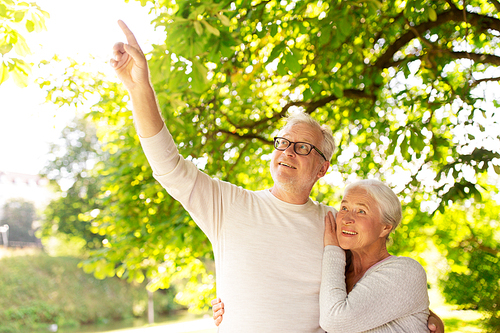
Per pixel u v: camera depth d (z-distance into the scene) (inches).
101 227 253.3
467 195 122.6
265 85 218.2
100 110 229.3
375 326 74.3
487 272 352.2
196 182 81.3
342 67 185.5
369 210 82.0
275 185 90.0
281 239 83.4
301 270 82.4
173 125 159.5
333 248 83.7
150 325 859.4
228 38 119.7
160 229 212.1
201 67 119.0
